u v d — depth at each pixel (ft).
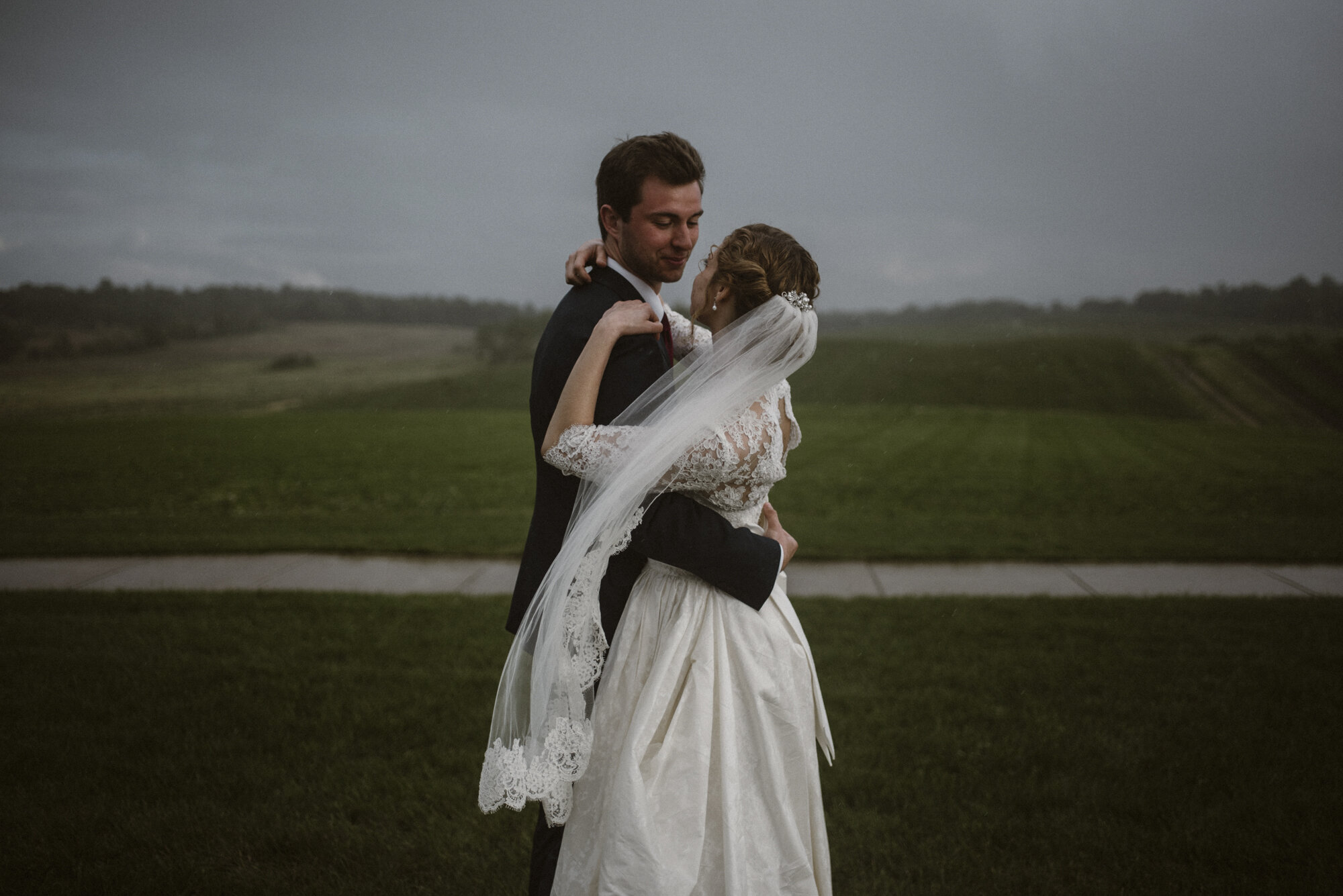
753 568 5.40
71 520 33.04
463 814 9.48
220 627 16.97
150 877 8.05
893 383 178.50
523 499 42.96
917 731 11.88
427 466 56.75
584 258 5.83
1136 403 166.09
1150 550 25.48
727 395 5.23
